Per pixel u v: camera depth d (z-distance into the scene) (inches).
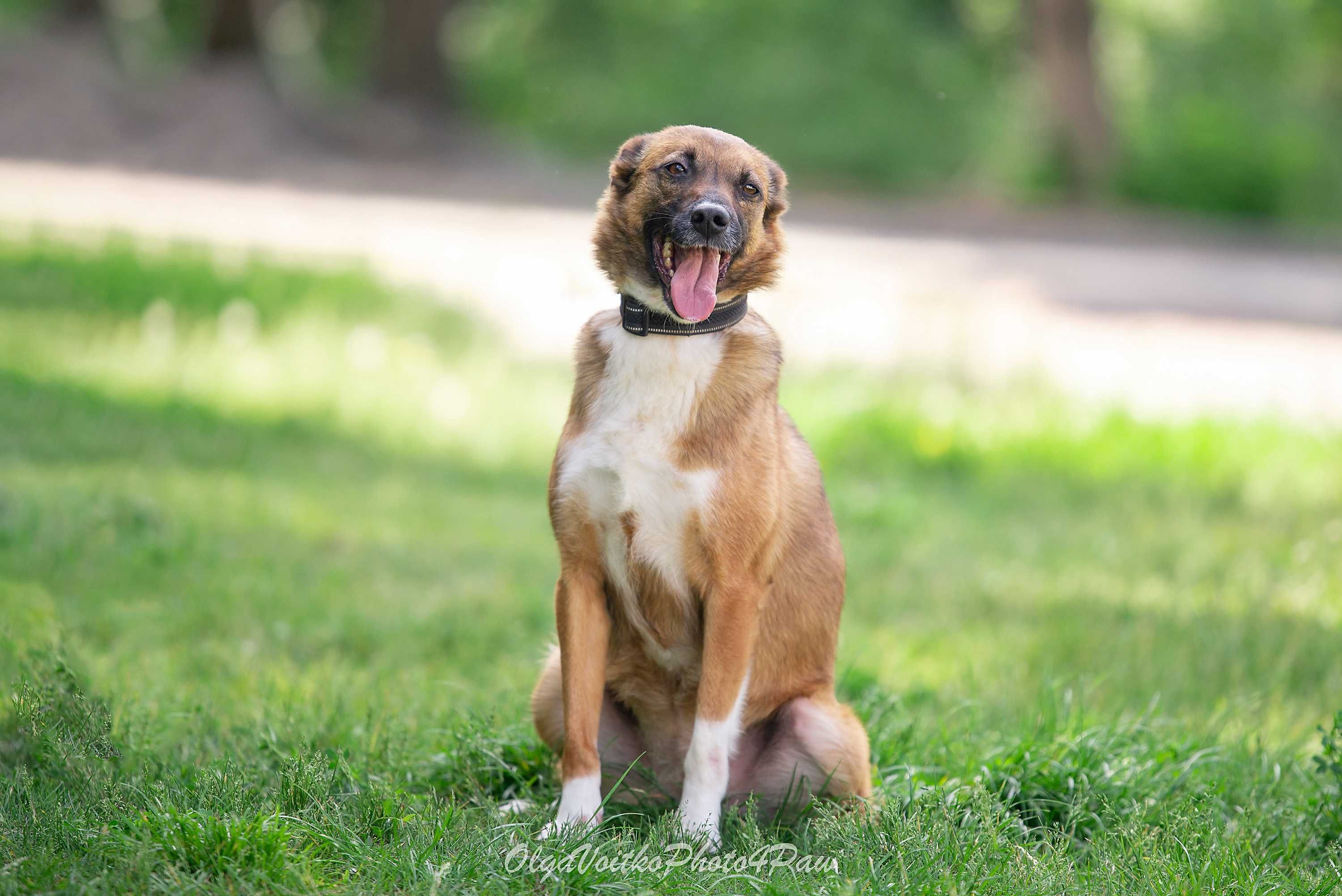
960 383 575.8
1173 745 227.5
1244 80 1653.5
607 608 204.1
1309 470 475.5
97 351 532.1
